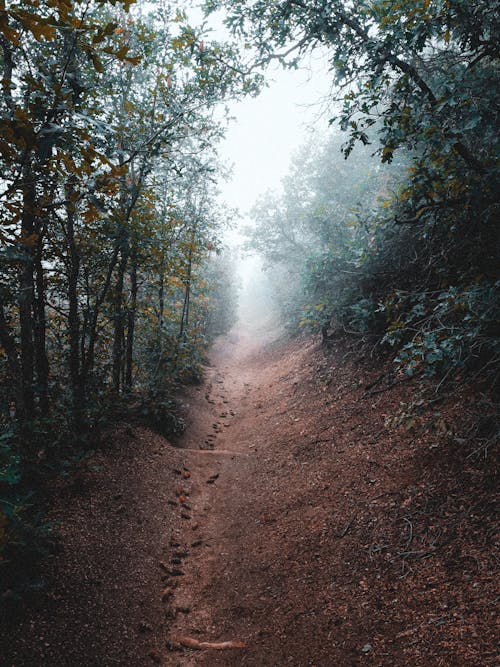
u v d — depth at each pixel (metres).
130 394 7.39
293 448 6.26
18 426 4.09
